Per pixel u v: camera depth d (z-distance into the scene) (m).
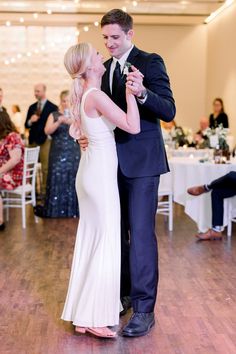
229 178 4.70
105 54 11.03
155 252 2.64
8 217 5.98
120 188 2.69
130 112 2.39
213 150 5.32
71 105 2.58
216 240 4.84
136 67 2.54
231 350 2.49
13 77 11.13
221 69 10.03
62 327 2.77
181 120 11.34
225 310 3.02
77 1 8.95
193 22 10.95
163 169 2.59
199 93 11.32
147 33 11.12
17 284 3.49
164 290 3.37
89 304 2.57
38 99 6.94
